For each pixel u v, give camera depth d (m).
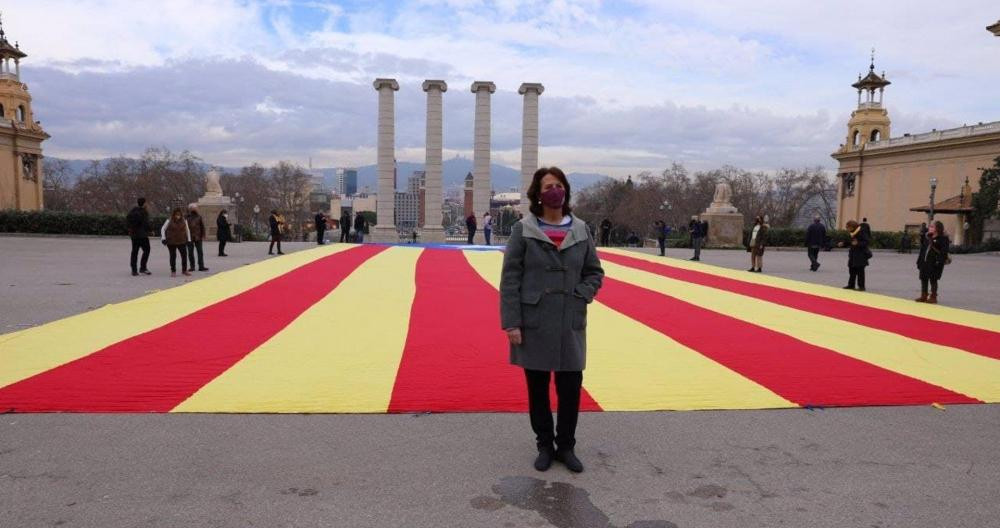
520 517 3.83
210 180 35.31
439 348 8.16
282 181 109.62
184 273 16.09
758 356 8.05
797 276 19.50
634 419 5.63
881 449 4.96
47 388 6.11
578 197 139.00
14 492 4.00
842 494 4.18
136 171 96.75
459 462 4.62
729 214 35.97
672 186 100.56
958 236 48.06
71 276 15.63
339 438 5.04
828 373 7.20
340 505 3.93
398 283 14.67
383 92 40.62
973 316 11.42
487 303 11.90
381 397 6.07
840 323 10.56
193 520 3.70
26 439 4.88
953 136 52.97
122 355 7.48
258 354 7.74
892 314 11.59
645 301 12.80
